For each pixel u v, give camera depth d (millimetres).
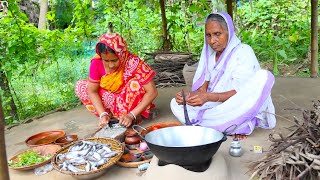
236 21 7039
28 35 4555
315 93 4207
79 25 5766
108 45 2916
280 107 3721
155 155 2150
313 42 5027
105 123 2984
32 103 4992
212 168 2154
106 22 6824
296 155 2064
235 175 2303
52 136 3119
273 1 7840
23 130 3648
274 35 7480
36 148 2742
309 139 2145
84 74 5961
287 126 3131
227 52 2857
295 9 7746
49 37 4957
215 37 2795
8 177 1476
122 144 2559
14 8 4453
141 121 3381
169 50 6422
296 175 2027
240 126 2832
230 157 2574
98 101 3199
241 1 8805
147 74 3107
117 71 3088
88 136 3133
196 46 7016
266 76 2738
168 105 4016
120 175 2396
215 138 2207
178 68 5262
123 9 7293
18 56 4508
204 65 3074
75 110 4234
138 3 6984
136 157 2574
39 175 2461
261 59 6738
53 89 5598
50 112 4242
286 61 6477
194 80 3176
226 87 2914
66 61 6340
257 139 2869
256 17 7531
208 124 2889
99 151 2455
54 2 8898
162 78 5059
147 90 3119
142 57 6715
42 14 7492
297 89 4426
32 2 9562
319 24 7203
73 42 5641
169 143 2275
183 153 2014
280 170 2047
